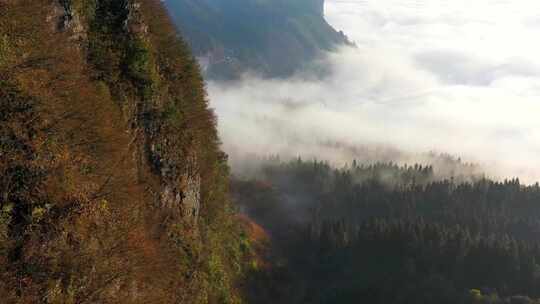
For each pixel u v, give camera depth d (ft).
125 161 121.19
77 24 125.80
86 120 104.99
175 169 156.97
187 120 176.55
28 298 72.23
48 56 102.37
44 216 81.92
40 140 88.48
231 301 181.16
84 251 86.28
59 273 79.46
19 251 75.41
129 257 100.94
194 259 155.74
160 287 115.14
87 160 99.96
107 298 86.79
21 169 82.64
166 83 164.76
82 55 124.16
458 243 531.50
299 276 527.40
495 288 478.18
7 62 88.74
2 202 77.20
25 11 102.89
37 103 90.48
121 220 104.27
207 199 203.31
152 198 138.10
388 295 476.54
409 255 533.14
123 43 141.08
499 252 507.30
